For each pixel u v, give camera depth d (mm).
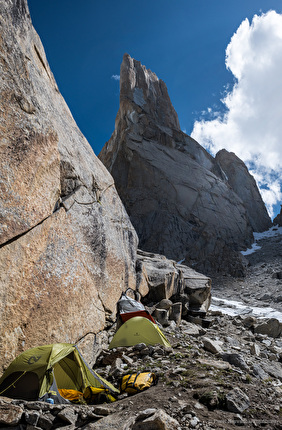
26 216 5945
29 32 8062
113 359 7590
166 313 11711
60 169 8016
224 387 5055
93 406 4484
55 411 4105
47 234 6637
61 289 6691
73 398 4984
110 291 9484
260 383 5973
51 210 6965
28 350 5223
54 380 4895
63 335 6520
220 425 3879
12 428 3641
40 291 6031
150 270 14734
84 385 5258
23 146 6172
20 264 5645
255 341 12422
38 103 7141
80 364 5457
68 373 5453
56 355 5090
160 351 7688
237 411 4332
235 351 9578
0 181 5434
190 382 5254
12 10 7000
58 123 9000
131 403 4453
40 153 6738
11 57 6387
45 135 7023
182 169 50156
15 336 5301
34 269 5996
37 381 4684
